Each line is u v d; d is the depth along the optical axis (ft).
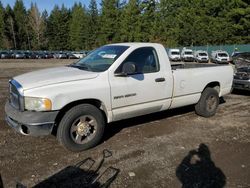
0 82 43.45
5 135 18.04
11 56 175.32
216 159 15.12
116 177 13.06
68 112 15.21
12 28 280.72
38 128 14.30
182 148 16.51
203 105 22.35
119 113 17.13
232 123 21.50
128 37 229.66
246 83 31.76
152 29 221.66
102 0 253.65
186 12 201.67
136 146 16.70
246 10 156.04
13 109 15.34
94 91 15.72
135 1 224.12
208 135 18.75
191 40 196.34
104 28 254.06
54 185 12.35
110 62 17.06
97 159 14.89
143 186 12.35
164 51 19.36
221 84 23.53
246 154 15.83
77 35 294.25
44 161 14.57
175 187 12.30
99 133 16.34
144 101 18.10
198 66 23.25
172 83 19.44
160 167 14.11
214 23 177.47
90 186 12.30
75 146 15.52
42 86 14.61
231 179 13.05
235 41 166.40
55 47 306.55
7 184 12.35
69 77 15.47
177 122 21.44
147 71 18.26
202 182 12.75
